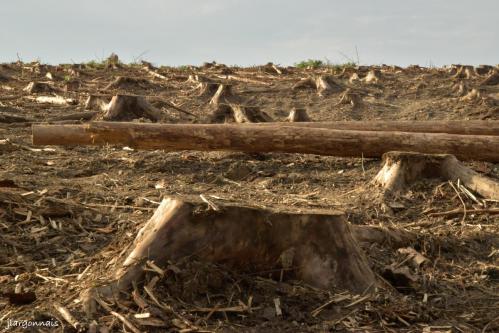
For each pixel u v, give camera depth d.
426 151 8.48
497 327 4.03
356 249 4.31
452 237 5.80
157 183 7.34
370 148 8.53
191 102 16.55
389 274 4.53
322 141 8.56
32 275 4.32
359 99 16.17
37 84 17.27
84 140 8.50
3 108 13.59
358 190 7.16
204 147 8.69
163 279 3.81
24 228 5.16
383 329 3.78
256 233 4.06
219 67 25.67
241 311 3.74
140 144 8.61
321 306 3.89
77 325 3.44
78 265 4.45
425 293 4.45
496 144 8.45
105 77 21.47
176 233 3.95
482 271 5.09
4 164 8.02
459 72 21.48
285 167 8.55
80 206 5.71
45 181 6.85
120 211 5.84
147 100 12.97
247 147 8.67
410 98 17.59
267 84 19.95
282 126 8.76
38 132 8.40
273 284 4.03
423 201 6.79
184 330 3.48
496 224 6.21
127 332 3.43
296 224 4.14
